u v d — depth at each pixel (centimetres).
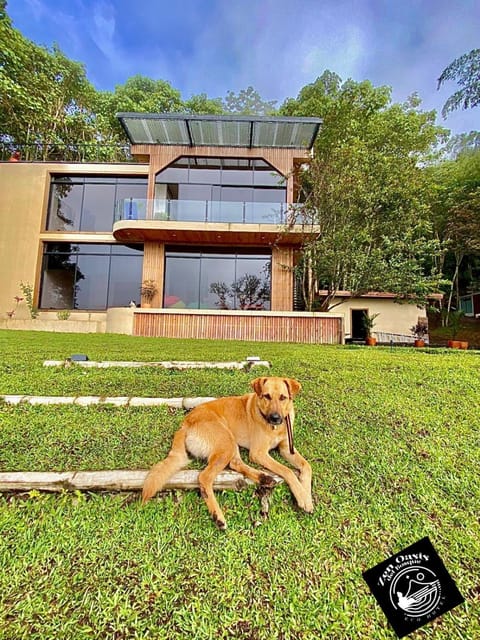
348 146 1362
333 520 221
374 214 1346
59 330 1250
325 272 1348
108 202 1567
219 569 189
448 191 1834
